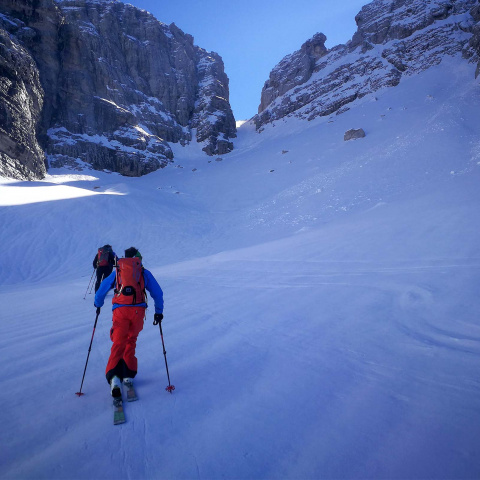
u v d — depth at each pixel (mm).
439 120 36000
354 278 7113
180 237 27203
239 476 1926
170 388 2996
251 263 11047
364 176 29453
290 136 67500
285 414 2535
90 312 6508
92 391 3080
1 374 3467
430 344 3732
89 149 53688
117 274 3393
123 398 2910
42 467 2045
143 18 76438
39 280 18078
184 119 76562
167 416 2590
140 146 60719
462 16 67688
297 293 6434
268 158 54531
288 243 13727
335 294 6082
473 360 3268
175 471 1987
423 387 2826
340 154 42938
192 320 5168
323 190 30438
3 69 37969
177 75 78312
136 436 2342
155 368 3520
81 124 55438
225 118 78625
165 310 5930
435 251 8023
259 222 29047
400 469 1911
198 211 35969
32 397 2951
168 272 11961
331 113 69438
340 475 1896
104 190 42000
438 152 27984
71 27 55156
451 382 2877
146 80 73500
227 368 3420
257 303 5961
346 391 2836
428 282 6000
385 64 69438
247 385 3041
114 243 24797
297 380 3078
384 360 3424
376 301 5434
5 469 2033
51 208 27781
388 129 44438
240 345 4043
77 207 29016
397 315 4750
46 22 51219
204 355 3787
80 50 56406
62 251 22266
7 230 23094
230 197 41281
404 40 70625
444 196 14328
